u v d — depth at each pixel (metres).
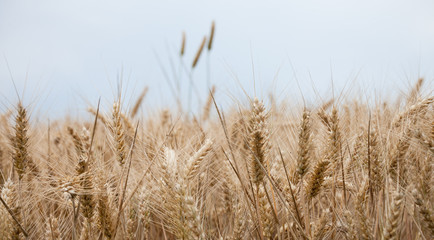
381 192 1.17
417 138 1.18
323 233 1.19
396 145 1.21
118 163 1.21
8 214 1.15
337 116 1.20
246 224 1.21
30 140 1.23
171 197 1.14
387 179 1.16
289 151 1.24
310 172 1.20
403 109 1.26
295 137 1.23
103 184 1.17
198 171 1.20
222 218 1.29
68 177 1.15
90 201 1.15
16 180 1.21
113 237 1.16
